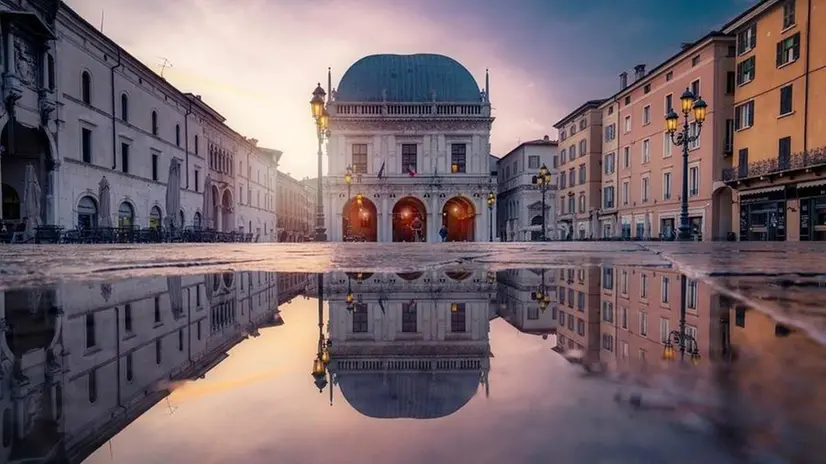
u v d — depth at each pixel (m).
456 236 56.31
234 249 11.94
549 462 0.55
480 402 0.82
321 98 19.89
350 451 0.63
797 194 26.19
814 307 1.85
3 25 21.50
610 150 46.75
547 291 2.81
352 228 55.09
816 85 25.17
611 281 3.29
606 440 0.62
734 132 31.33
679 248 11.66
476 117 48.72
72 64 26.00
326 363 1.19
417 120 48.53
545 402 0.81
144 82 33.59
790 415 0.70
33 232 20.84
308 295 2.71
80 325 1.70
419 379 1.00
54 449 0.65
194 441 0.69
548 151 60.75
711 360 1.06
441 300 2.48
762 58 28.89
